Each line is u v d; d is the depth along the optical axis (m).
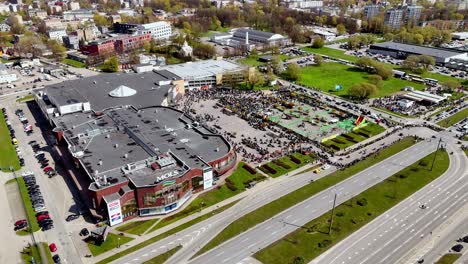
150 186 144.38
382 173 181.50
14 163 190.25
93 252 130.25
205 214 151.88
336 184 172.75
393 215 151.12
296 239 137.50
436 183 173.25
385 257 129.00
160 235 139.38
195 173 161.88
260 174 181.12
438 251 131.50
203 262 126.62
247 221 147.50
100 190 142.50
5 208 154.62
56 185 170.62
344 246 134.25
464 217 149.88
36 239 136.75
